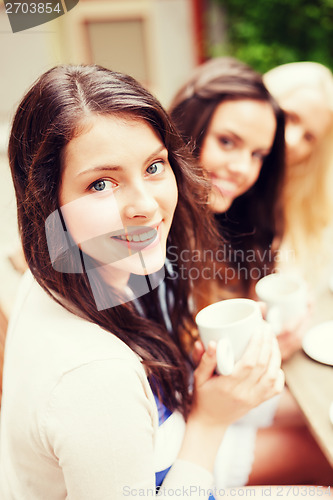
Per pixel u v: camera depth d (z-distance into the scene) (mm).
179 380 735
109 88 535
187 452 695
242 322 664
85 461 520
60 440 518
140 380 575
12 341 656
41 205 552
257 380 676
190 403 745
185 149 691
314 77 1407
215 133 1098
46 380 540
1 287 938
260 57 4176
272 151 1164
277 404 1063
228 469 944
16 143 578
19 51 2779
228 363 664
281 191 1209
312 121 1385
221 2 4180
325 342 881
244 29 4164
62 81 536
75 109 518
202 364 698
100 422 522
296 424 1035
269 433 1016
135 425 542
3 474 681
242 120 1072
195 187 737
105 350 560
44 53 2803
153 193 573
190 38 4242
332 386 778
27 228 596
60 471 583
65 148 522
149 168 573
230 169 1104
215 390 685
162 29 4180
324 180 1435
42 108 533
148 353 672
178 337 828
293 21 4062
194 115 1110
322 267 1370
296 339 882
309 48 4133
